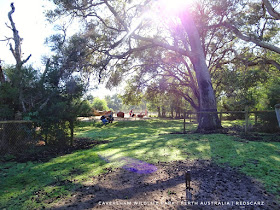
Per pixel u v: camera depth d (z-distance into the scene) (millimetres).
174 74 21422
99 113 37750
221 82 19438
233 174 4547
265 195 3504
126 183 4266
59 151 8023
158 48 18375
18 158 6875
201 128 12219
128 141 9875
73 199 3580
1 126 7234
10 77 8039
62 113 8469
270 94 10656
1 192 3955
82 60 11445
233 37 17641
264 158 5602
